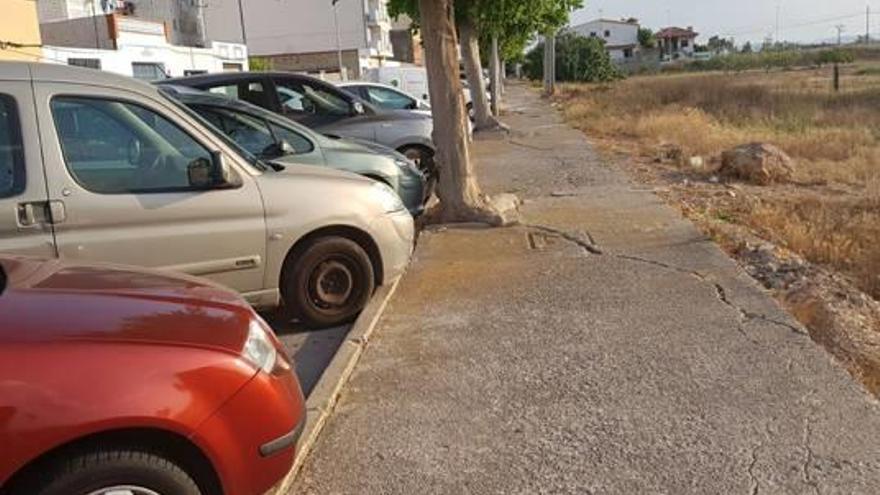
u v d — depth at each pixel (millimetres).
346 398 4746
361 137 11219
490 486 3734
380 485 3787
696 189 12156
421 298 6637
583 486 3688
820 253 8227
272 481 3123
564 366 5066
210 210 5414
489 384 4855
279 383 3193
